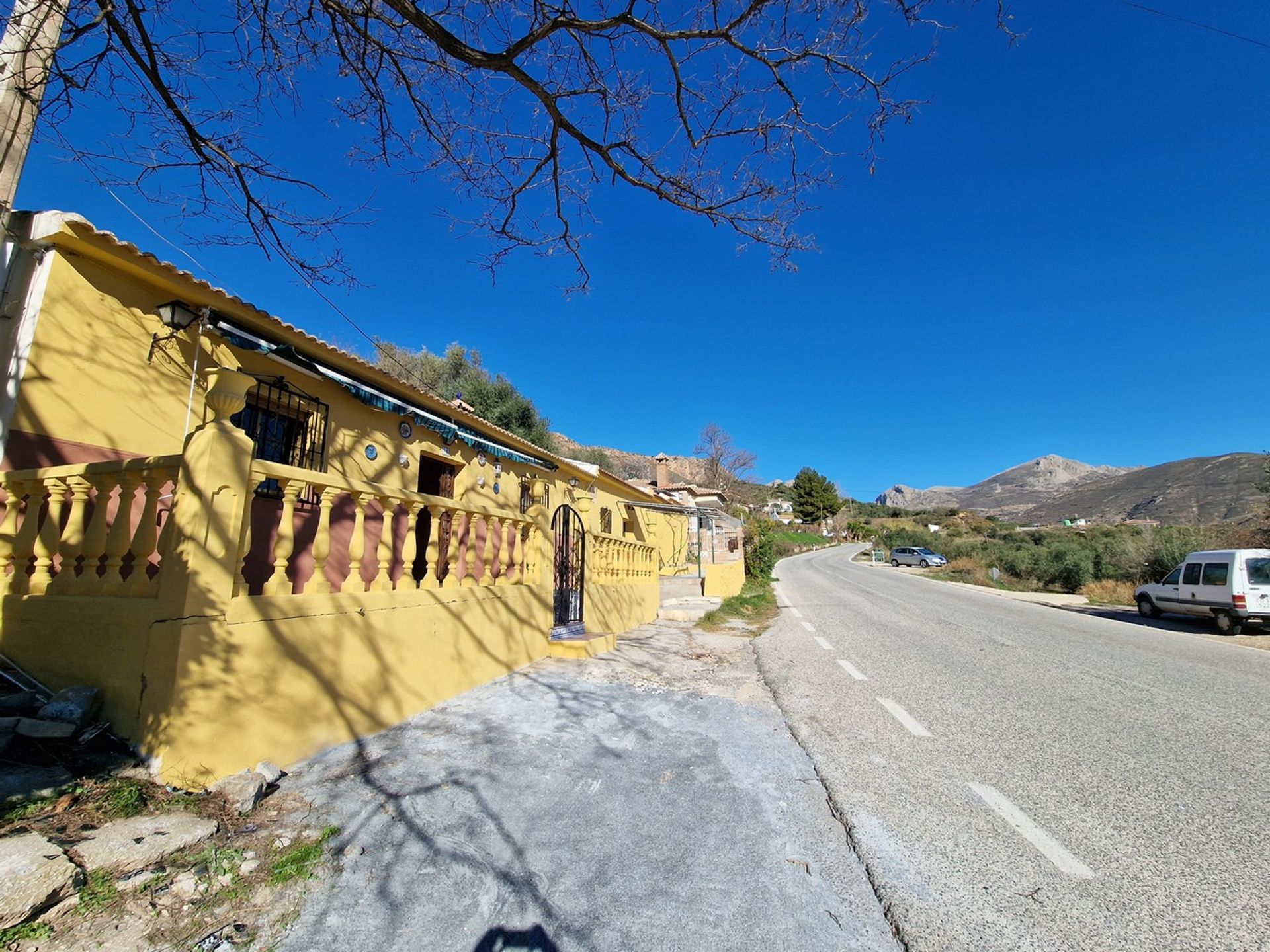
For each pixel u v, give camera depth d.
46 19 3.78
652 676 6.68
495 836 2.98
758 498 83.00
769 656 8.73
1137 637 11.40
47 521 3.92
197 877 2.40
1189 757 4.48
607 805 3.40
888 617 13.82
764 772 4.02
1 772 2.80
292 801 3.13
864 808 3.52
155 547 3.54
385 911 2.36
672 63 4.43
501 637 6.11
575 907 2.46
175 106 4.04
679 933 2.33
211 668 3.17
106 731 3.20
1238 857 3.01
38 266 4.62
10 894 1.98
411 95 4.68
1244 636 12.07
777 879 2.74
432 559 5.20
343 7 4.04
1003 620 13.59
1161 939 2.36
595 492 16.03
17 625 3.76
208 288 5.41
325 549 4.09
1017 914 2.52
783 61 4.25
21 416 4.32
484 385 24.78
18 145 4.46
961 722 5.35
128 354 5.04
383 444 8.05
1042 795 3.75
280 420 6.70
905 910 2.53
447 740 4.17
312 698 3.78
